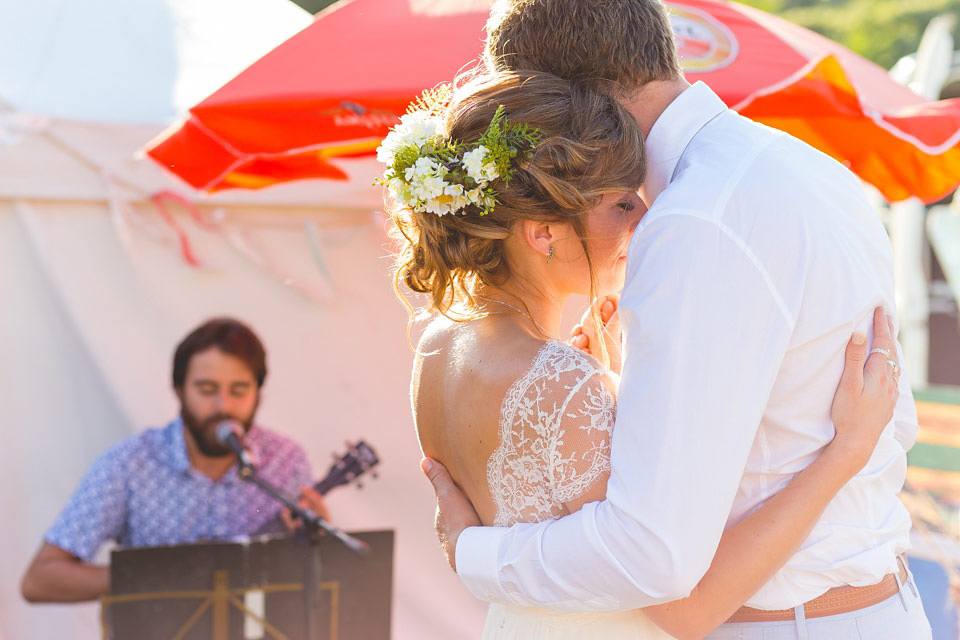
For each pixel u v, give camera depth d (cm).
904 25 1438
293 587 299
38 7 367
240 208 357
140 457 339
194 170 249
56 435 349
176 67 354
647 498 122
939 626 395
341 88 220
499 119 135
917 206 607
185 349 341
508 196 136
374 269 371
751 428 125
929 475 463
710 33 249
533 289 144
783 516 130
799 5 1529
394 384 376
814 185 134
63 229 345
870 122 255
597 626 145
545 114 135
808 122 280
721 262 125
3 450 345
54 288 345
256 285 363
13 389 345
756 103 247
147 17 371
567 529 129
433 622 382
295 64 233
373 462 338
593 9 141
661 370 124
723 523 124
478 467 143
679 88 145
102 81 344
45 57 349
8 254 342
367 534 305
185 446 342
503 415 136
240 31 377
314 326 369
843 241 133
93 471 335
